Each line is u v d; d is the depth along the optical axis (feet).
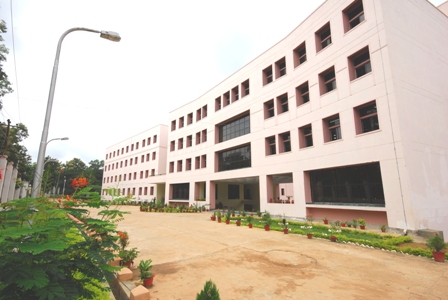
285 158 59.72
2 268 8.05
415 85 43.55
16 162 86.84
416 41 46.98
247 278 17.29
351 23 50.37
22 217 9.77
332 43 51.47
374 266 20.61
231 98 82.64
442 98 48.73
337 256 23.68
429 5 53.78
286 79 62.64
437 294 14.94
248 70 76.28
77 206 12.56
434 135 43.78
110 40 27.20
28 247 7.90
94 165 245.45
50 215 10.64
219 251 25.14
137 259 21.94
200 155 94.27
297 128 57.57
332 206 47.62
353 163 44.39
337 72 49.70
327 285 16.11
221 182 95.96
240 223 46.52
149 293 13.87
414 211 35.53
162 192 125.59
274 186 104.73
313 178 54.34
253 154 69.97
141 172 141.59
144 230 38.73
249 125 75.20
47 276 8.37
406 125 39.32
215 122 88.63
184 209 82.48
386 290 15.44
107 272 11.29
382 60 41.70
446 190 42.06
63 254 10.21
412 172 37.42
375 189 42.29
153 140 135.13
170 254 23.82
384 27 41.96
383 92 40.98
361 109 46.06
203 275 17.88
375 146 41.24
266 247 27.09
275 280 16.94
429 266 20.93
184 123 107.86
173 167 110.42
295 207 55.36
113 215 13.00
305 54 60.13
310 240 31.45
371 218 42.45
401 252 25.59
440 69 50.75
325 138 51.03
